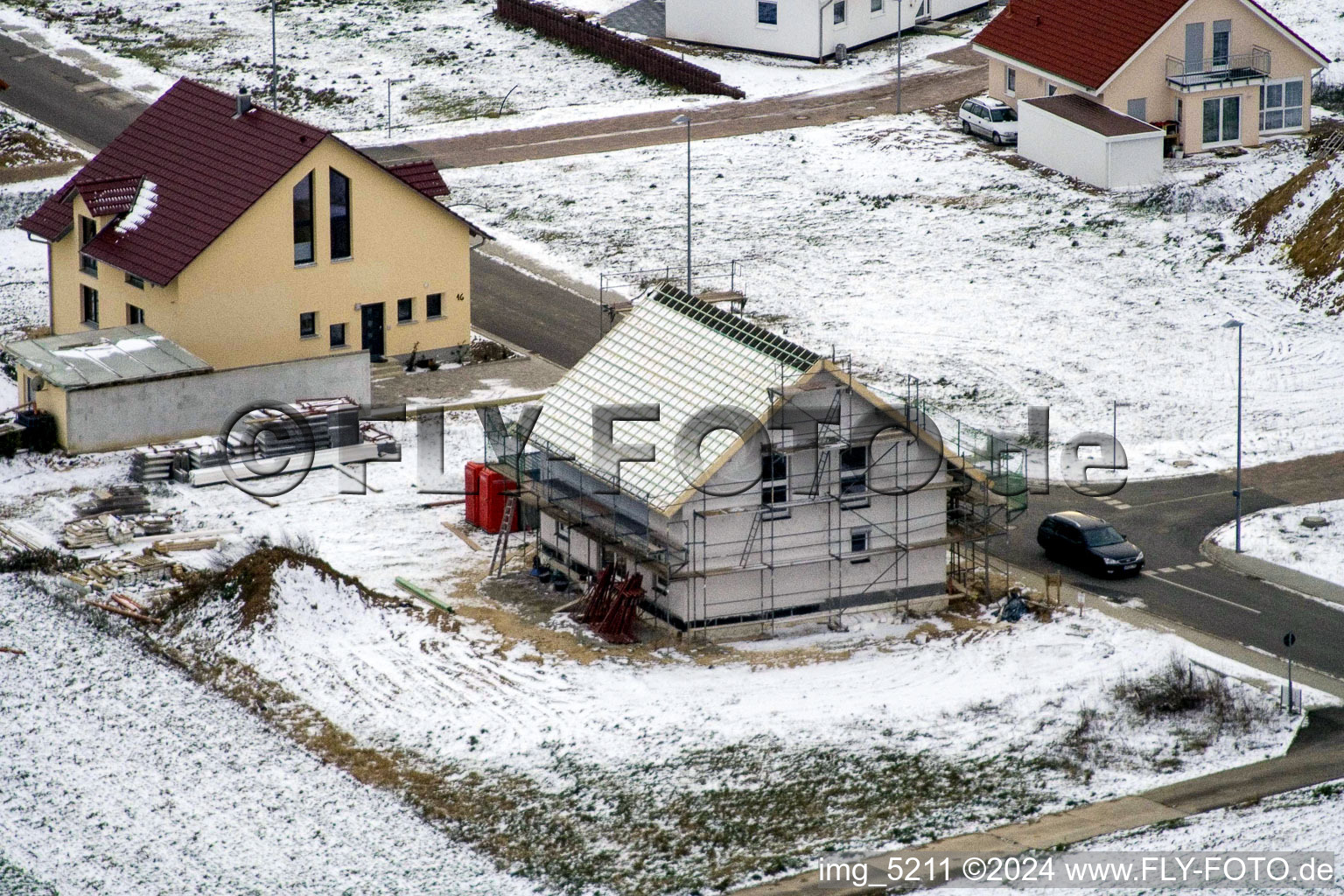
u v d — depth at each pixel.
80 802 150.12
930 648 175.12
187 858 142.75
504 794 152.12
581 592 185.25
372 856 143.25
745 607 176.38
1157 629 179.62
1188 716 163.62
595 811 149.50
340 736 160.88
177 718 163.75
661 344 186.75
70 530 197.25
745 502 172.38
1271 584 190.38
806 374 169.88
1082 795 151.88
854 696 166.25
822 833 146.38
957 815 149.00
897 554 180.38
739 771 155.00
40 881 139.12
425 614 180.88
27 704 165.12
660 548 172.38
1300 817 147.50
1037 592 187.00
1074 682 168.38
